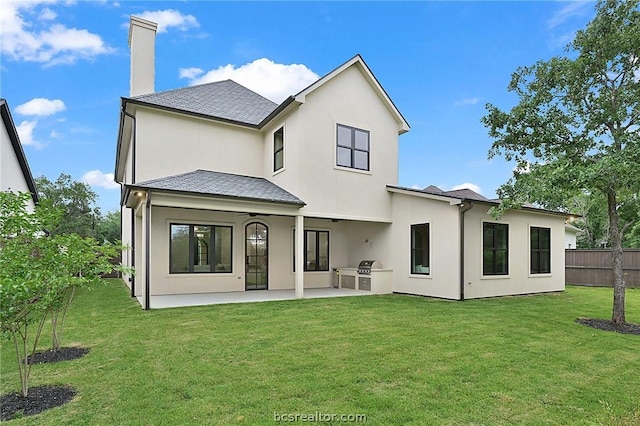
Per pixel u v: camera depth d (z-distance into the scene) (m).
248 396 3.93
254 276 13.31
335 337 6.39
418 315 8.48
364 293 12.62
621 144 7.76
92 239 5.25
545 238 14.20
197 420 3.40
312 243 14.72
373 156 13.29
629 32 7.48
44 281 3.92
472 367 4.94
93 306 9.61
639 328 7.60
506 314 8.80
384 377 4.53
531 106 8.59
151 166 11.92
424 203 12.18
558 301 11.33
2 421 3.40
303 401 3.83
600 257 16.86
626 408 3.83
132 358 5.19
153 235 11.65
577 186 7.66
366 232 14.52
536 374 4.75
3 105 11.84
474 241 11.54
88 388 4.16
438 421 3.46
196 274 12.26
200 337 6.34
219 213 12.73
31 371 4.69
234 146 13.55
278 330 6.88
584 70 8.08
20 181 14.99
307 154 11.77
